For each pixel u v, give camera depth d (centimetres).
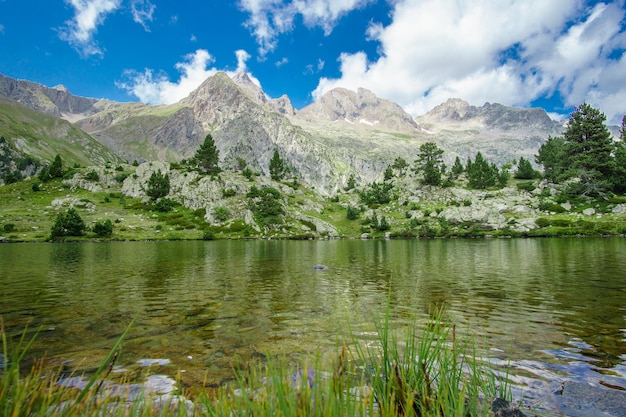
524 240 6894
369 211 13475
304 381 296
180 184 13388
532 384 659
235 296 1662
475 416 367
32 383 282
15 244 6725
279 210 11531
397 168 18275
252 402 299
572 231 7775
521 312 1317
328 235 10638
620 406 560
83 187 13312
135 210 11706
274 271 2675
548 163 13438
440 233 9394
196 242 7925
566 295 1636
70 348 920
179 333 1060
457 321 1188
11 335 1046
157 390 626
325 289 1856
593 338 988
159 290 1830
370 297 1633
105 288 1898
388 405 315
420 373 384
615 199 9894
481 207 10794
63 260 3588
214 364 793
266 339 988
